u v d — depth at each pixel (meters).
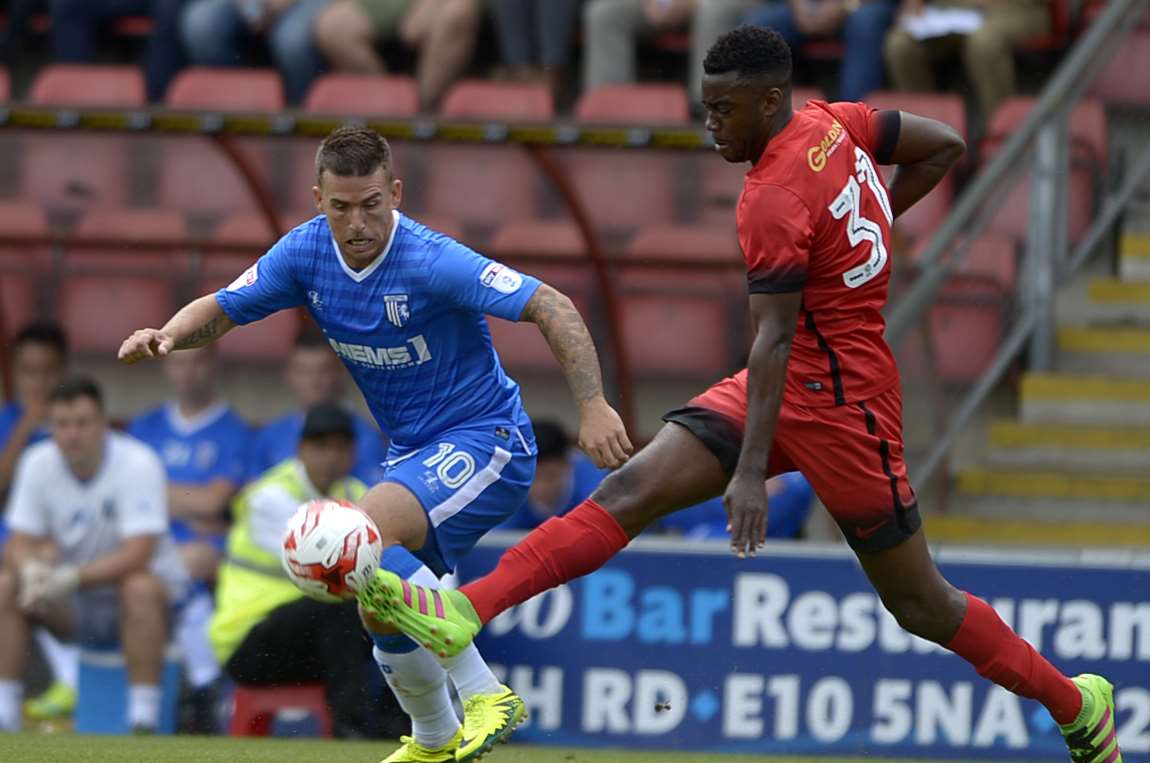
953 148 16.02
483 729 15.43
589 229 28.75
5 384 32.16
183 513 28.33
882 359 15.46
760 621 23.00
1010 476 28.92
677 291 30.58
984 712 22.75
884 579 15.93
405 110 35.62
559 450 24.67
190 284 31.72
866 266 15.16
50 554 25.86
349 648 23.06
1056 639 22.78
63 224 30.86
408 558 15.20
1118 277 31.11
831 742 22.83
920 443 28.02
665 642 23.06
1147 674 22.67
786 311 14.76
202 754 19.64
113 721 25.17
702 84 14.97
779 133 15.00
